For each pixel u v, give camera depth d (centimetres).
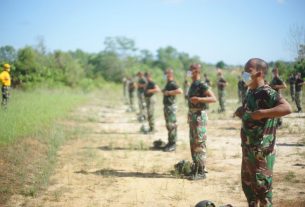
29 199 635
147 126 1569
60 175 786
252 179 456
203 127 751
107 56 6525
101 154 1003
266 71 456
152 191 683
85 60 7269
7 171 771
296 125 1365
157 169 839
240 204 613
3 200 621
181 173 790
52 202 623
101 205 609
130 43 6794
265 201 452
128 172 816
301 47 1803
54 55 4150
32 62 3478
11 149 938
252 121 449
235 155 967
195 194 665
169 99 1038
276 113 421
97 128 1525
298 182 718
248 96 462
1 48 3378
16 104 1766
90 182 738
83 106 2483
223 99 1933
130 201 629
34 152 953
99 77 5616
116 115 2064
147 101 1391
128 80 2836
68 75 4072
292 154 949
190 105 755
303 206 591
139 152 1035
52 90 3341
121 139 1253
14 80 3391
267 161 450
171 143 1054
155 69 6706
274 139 455
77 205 610
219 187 704
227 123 1558
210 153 993
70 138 1230
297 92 1739
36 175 764
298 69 1889
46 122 1406
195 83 744
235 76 3139
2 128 1098
